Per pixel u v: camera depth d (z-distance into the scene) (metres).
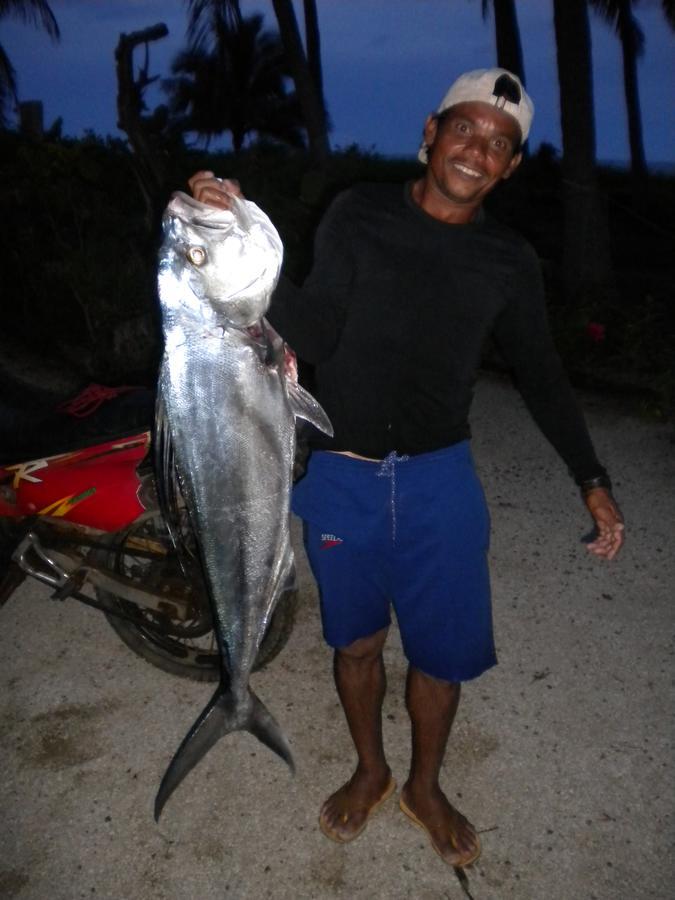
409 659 2.17
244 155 10.38
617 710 2.79
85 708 2.87
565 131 7.61
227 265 1.44
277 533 1.68
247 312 1.49
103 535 2.75
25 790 2.54
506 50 13.37
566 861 2.28
